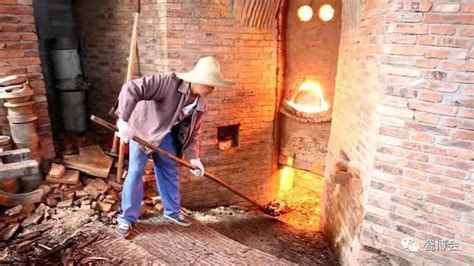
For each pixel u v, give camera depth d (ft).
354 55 11.07
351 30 11.60
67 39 15.96
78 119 16.47
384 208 8.35
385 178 8.19
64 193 10.48
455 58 6.88
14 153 9.31
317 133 15.65
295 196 18.89
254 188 16.55
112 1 14.60
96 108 17.25
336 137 12.98
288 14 14.94
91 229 9.16
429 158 7.54
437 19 6.90
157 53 13.29
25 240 8.40
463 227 7.44
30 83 10.57
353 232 9.71
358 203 9.57
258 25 14.24
